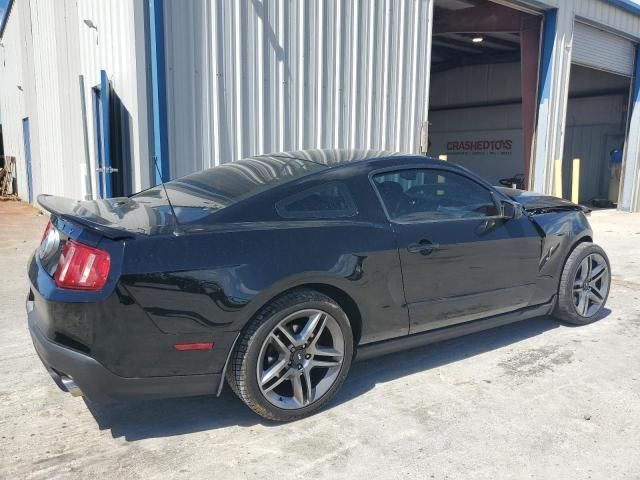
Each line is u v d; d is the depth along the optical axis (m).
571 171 18.84
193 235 2.70
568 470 2.58
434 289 3.49
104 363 2.52
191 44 6.42
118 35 6.80
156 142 6.34
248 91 7.00
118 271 2.49
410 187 3.58
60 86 10.81
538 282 4.17
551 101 11.77
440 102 21.89
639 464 2.63
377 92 8.56
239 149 7.00
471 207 3.82
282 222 2.98
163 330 2.59
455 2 12.24
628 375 3.66
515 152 19.55
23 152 16.05
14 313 4.99
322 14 7.64
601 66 13.25
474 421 3.04
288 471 2.56
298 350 2.97
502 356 3.99
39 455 2.68
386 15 8.48
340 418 3.07
